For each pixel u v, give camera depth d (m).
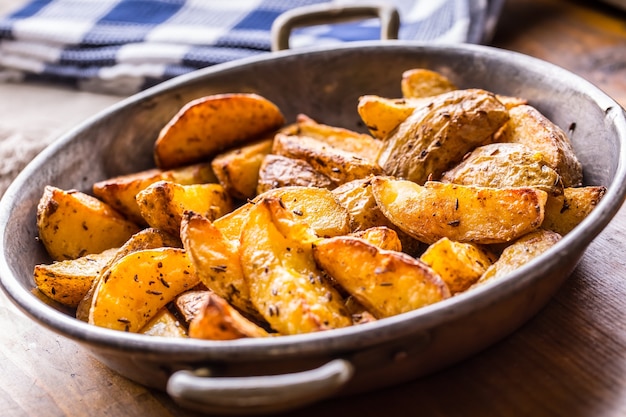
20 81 1.07
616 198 0.50
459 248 0.52
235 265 0.51
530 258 0.51
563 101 0.63
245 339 0.45
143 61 0.98
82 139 0.66
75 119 0.95
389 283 0.48
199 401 0.42
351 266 0.49
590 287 0.56
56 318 0.49
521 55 0.66
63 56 1.03
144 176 0.64
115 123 0.68
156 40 1.00
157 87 0.70
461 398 0.50
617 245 0.59
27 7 1.14
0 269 0.54
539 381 0.51
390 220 0.54
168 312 0.53
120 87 1.00
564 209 0.55
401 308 0.48
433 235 0.53
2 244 0.56
